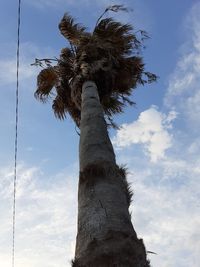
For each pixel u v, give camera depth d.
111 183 6.53
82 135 7.81
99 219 5.79
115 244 5.25
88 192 6.37
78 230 5.91
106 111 13.03
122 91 12.68
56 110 12.78
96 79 10.82
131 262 5.03
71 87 11.38
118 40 12.45
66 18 12.47
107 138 7.78
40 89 12.87
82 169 6.84
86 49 11.31
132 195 6.89
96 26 12.54
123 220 5.84
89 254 5.22
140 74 12.90
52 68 12.70
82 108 8.99
